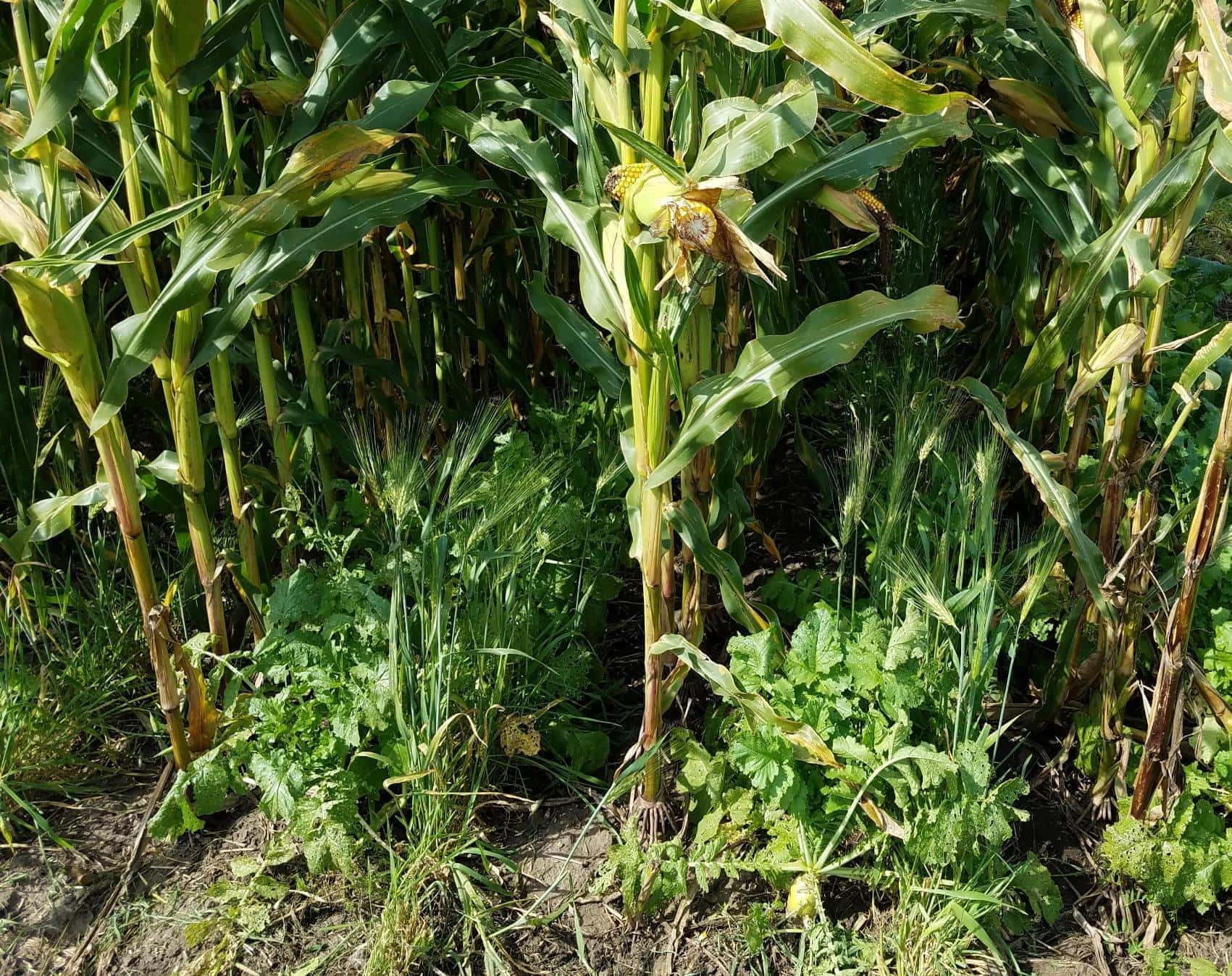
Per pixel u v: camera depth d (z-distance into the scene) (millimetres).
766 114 2293
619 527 3447
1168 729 2586
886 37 3867
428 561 2955
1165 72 2502
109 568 3422
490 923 2586
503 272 4129
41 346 2297
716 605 3262
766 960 2506
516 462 3330
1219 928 2607
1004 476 3705
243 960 2492
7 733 2873
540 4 3332
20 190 2512
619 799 2898
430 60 2863
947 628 2773
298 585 2869
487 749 2791
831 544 3779
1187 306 4555
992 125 3068
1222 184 2668
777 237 3115
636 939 2576
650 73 2188
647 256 2213
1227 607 3109
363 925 2570
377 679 2672
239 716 2848
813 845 2584
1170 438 2537
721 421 2352
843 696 2686
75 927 2586
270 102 2893
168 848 2777
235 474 3008
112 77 2291
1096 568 2613
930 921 2473
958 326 2293
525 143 2682
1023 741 3076
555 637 3051
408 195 2748
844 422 4238
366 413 3955
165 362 2666
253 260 2668
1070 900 2682
